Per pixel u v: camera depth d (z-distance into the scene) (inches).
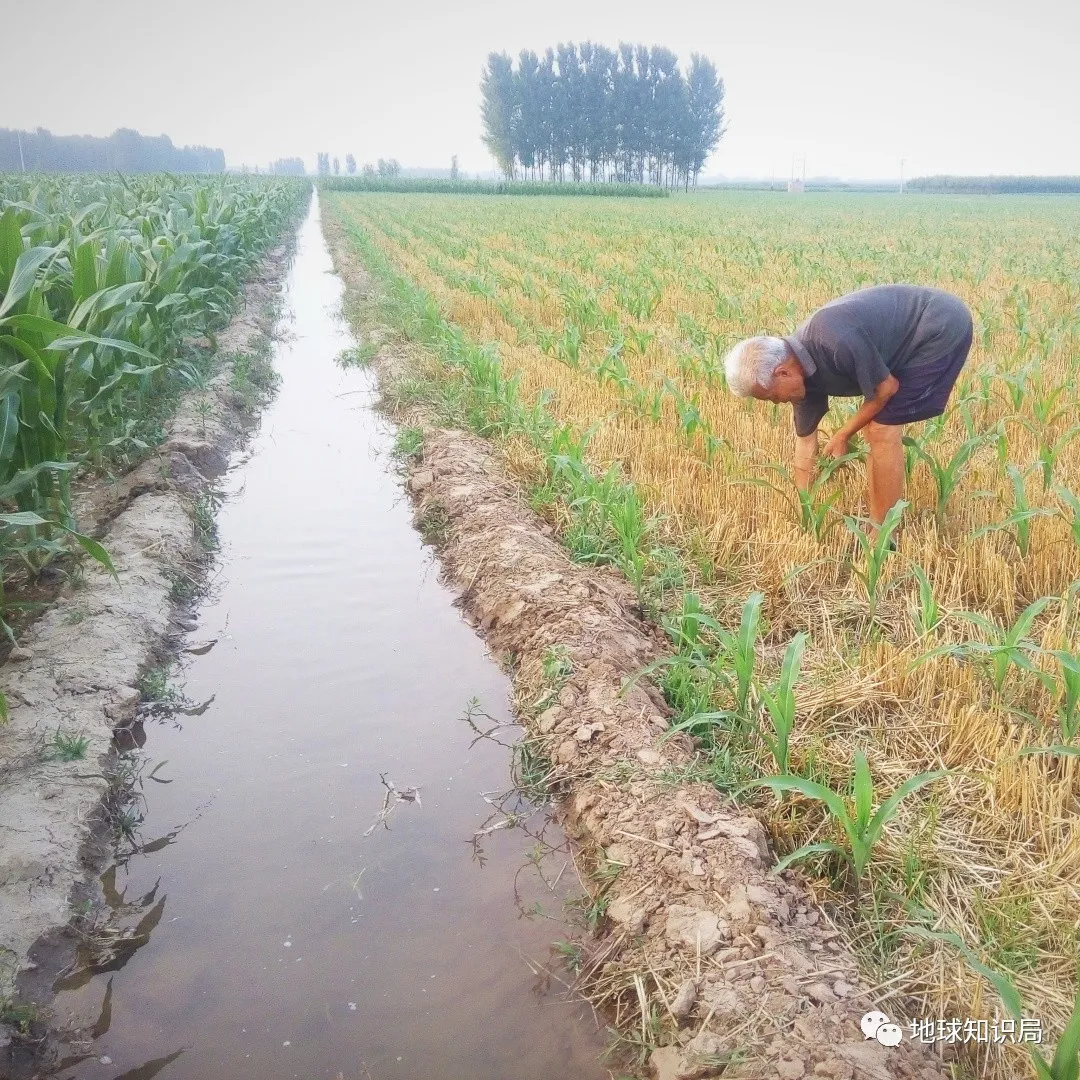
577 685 146.6
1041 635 152.8
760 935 96.6
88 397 225.3
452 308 480.7
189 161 5723.4
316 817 128.1
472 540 211.0
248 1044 93.3
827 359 165.2
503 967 103.1
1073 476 211.2
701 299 478.9
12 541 181.8
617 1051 92.4
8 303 160.6
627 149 4079.7
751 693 140.6
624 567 184.2
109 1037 94.1
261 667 168.6
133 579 186.2
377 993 99.4
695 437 246.4
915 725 130.3
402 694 159.8
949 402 252.8
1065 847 105.6
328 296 641.0
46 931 104.8
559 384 316.5
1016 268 629.9
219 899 112.9
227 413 321.7
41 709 143.0
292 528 236.2
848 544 185.2
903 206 2101.4
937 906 101.7
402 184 2819.9
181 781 135.8
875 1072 80.7
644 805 119.3
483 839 124.3
